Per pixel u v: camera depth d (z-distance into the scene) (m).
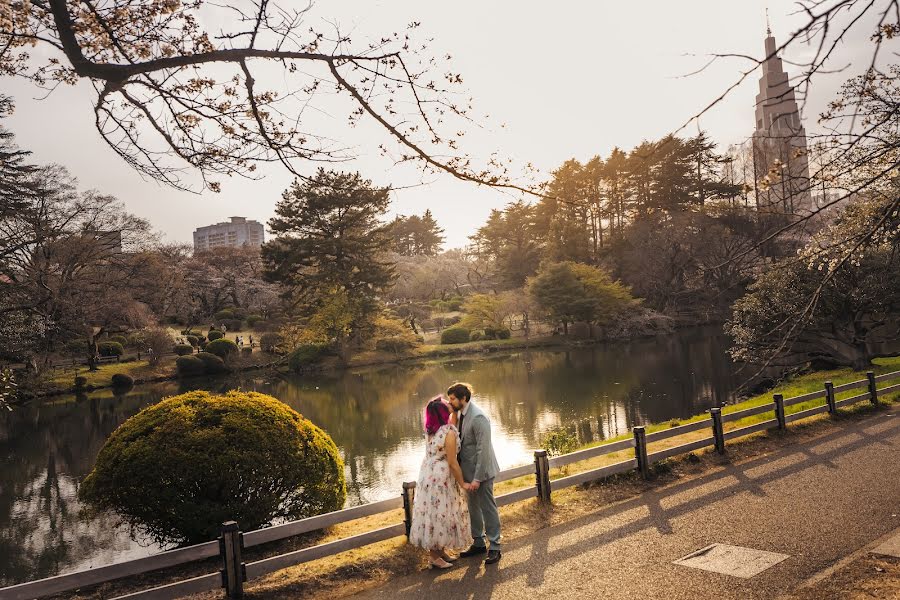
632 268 64.56
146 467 7.07
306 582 5.78
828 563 5.45
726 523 6.68
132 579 6.32
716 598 4.89
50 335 39.22
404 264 95.19
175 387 42.06
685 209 60.56
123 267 45.59
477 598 5.16
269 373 48.56
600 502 7.80
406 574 5.87
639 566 5.62
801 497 7.46
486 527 6.00
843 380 18.12
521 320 70.06
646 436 9.07
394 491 15.02
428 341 64.12
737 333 21.47
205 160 4.61
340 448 20.61
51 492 17.16
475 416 6.05
